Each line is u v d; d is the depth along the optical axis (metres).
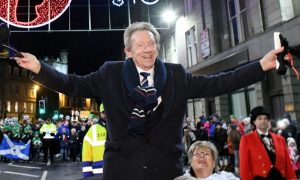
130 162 1.77
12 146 17.67
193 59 22.64
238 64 16.66
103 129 5.56
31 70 1.74
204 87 2.00
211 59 19.62
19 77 59.88
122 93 1.88
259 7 15.40
